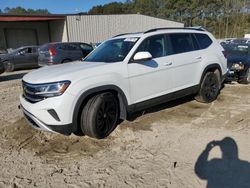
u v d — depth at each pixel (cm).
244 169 377
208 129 515
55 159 422
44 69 508
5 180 370
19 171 391
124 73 491
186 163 396
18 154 441
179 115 592
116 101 493
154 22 3319
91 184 355
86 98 459
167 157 415
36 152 445
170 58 569
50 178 371
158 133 499
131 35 565
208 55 655
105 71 471
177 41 600
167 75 559
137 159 412
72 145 464
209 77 661
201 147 444
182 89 599
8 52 1775
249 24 7100
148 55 496
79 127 473
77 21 2764
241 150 430
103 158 419
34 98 447
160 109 630
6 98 825
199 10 8512
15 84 1114
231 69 868
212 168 382
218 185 344
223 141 462
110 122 487
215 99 709
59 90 427
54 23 2820
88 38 2855
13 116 623
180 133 498
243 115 582
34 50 1703
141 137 484
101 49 584
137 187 345
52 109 428
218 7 8181
